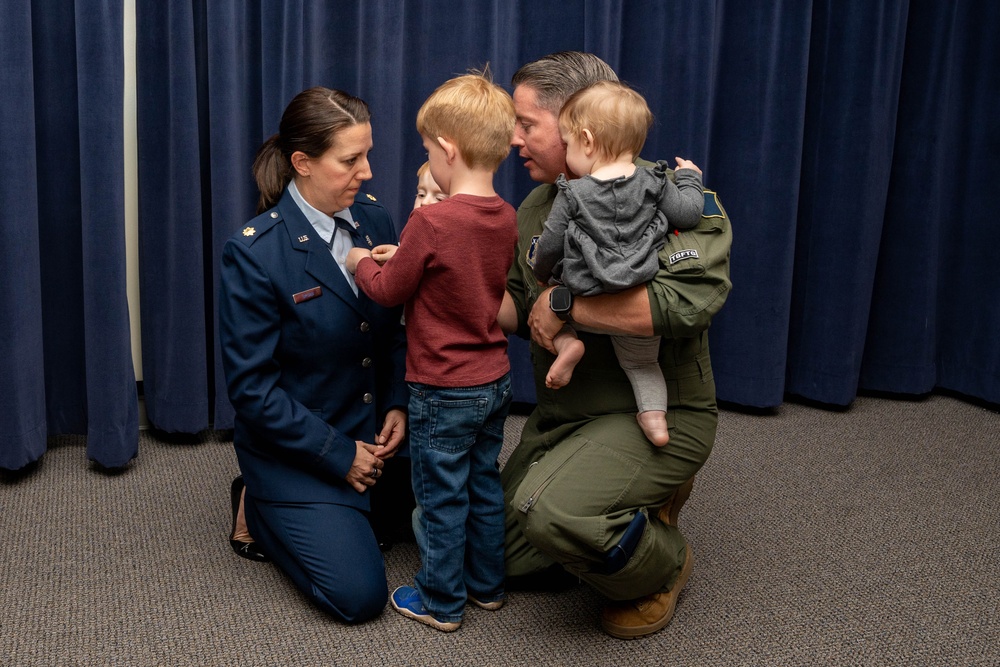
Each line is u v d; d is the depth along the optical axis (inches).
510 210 66.7
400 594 71.2
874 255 119.6
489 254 64.6
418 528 68.2
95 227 89.5
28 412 91.0
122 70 89.8
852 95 114.3
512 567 73.6
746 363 118.3
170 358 98.5
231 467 96.7
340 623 68.7
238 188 97.1
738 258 117.3
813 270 120.4
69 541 79.5
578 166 65.4
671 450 68.7
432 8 104.0
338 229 73.3
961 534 86.4
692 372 69.6
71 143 93.7
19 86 85.8
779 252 115.0
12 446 89.9
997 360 121.6
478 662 64.6
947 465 103.4
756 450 106.6
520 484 66.7
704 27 108.3
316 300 70.1
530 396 116.0
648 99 112.0
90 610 69.0
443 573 67.1
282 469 71.4
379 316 74.4
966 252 124.5
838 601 73.7
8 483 90.7
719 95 115.4
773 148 113.3
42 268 95.8
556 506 63.6
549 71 70.4
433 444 66.1
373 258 68.3
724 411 120.7
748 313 117.5
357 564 68.4
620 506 65.9
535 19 109.0
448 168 64.6
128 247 102.0
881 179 117.7
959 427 116.3
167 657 63.5
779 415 119.6
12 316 87.8
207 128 98.1
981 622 71.1
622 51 112.5
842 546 83.3
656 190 63.3
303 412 69.6
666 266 64.3
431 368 65.1
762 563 79.8
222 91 93.4
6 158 85.8
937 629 70.0
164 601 70.6
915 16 117.3
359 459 71.6
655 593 68.7
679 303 63.8
